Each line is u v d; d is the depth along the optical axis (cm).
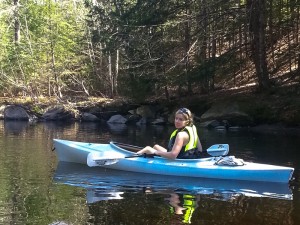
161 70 1659
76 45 2267
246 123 1428
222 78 1969
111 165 691
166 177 633
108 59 2166
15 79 2231
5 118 1897
